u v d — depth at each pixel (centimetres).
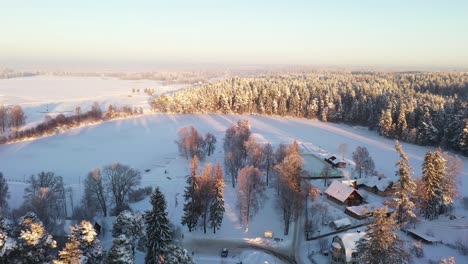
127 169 8294
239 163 9350
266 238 6625
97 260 4572
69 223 6200
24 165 11050
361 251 4262
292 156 7238
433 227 6900
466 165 11394
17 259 4100
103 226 6731
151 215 5134
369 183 8994
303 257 6072
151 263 5050
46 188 6575
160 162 11244
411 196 7369
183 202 8094
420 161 11819
